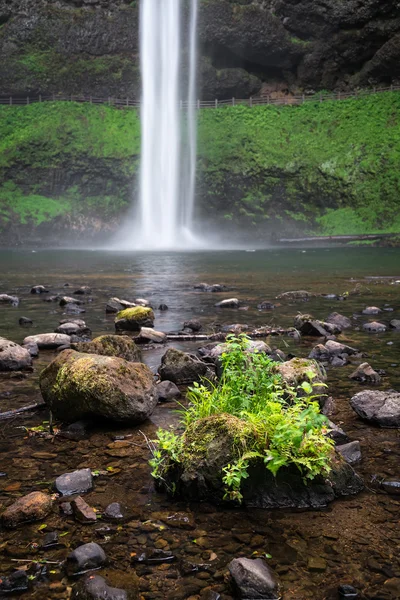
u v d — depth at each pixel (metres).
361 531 2.45
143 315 7.56
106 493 2.83
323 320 8.19
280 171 42.78
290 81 51.47
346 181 41.09
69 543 2.36
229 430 2.82
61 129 45.62
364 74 49.34
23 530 2.47
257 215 42.97
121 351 5.00
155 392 4.05
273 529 2.47
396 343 6.57
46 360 5.73
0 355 5.34
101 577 2.10
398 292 12.02
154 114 47.56
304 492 2.71
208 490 2.72
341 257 24.42
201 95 50.66
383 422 3.76
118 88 49.62
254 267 19.36
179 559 2.25
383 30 46.41
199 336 6.79
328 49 48.66
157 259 24.11
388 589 2.05
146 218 45.31
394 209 39.34
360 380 4.89
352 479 2.86
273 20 47.50
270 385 3.34
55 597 2.03
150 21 48.44
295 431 2.65
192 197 44.91
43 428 3.77
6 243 40.53
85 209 43.69
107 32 48.12
